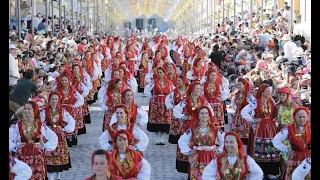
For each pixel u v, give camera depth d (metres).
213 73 16.20
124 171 9.78
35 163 11.12
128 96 12.95
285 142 10.98
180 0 98.81
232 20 53.06
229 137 9.68
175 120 16.31
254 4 48.91
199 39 51.84
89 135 18.55
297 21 37.53
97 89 25.72
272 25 34.28
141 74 28.69
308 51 21.38
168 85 17.42
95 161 8.49
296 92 16.17
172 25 118.56
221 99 16.33
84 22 63.91
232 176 9.70
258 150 13.17
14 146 11.10
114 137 9.85
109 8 86.38
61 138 13.13
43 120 13.12
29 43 27.06
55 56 24.42
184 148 11.37
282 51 24.12
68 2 58.16
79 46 34.25
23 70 19.95
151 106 17.36
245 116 13.41
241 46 29.03
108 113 16.19
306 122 10.71
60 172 13.63
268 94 13.23
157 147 16.98
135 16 124.88
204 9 75.38
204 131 11.24
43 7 47.19
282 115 13.02
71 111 16.38
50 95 13.15
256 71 20.75
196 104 13.96
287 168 10.89
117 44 39.28
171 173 13.93
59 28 42.16
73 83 18.22
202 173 10.36
